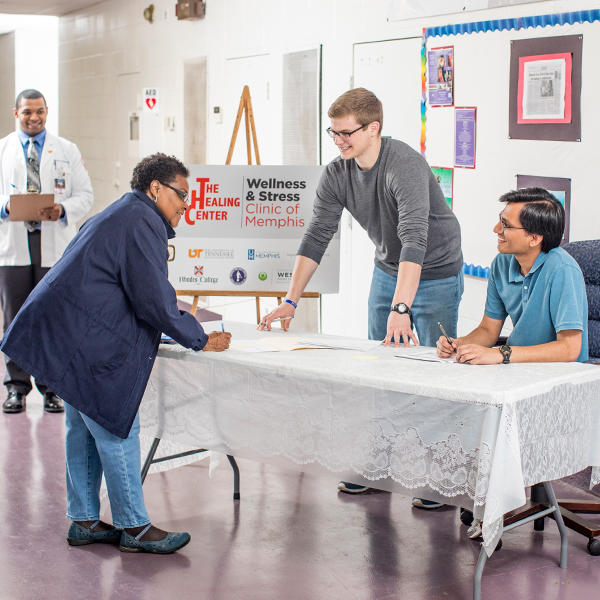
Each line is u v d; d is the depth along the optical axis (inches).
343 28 233.0
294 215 171.8
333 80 239.8
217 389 124.6
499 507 98.0
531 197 120.6
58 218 196.4
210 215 172.7
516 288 125.9
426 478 105.8
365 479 113.8
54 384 117.5
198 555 125.0
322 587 115.1
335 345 127.5
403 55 209.8
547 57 165.6
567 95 162.1
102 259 116.8
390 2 211.9
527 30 170.2
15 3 419.8
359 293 237.6
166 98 351.6
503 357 114.5
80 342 116.9
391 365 113.3
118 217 117.9
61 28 470.6
